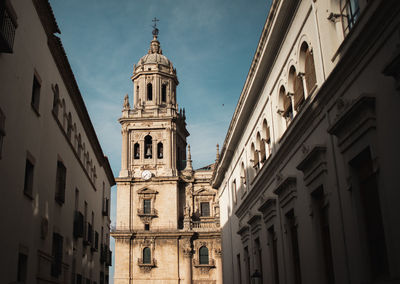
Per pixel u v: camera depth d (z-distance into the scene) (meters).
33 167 18.86
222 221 40.16
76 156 28.09
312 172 16.72
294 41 18.97
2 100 15.11
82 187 30.67
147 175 66.06
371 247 12.84
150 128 68.06
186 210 65.25
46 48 20.89
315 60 16.67
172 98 71.12
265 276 23.95
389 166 11.48
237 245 32.56
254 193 26.80
